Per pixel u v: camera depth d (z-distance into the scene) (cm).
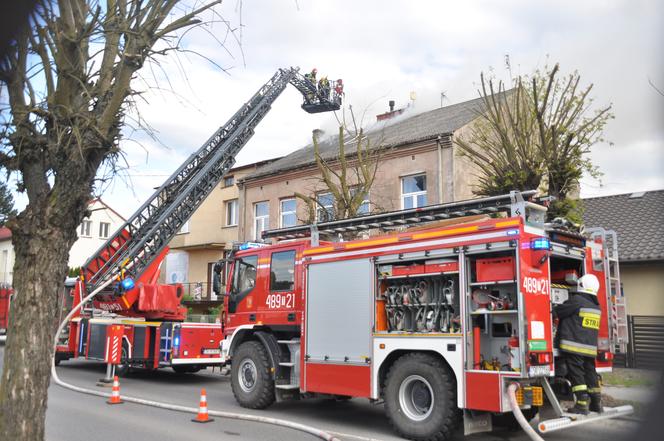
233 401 1017
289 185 2316
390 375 735
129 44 410
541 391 645
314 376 838
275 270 957
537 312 656
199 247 2752
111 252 1426
